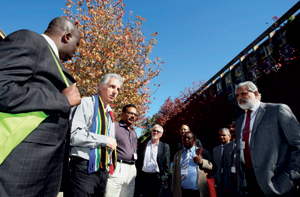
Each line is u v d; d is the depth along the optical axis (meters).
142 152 5.15
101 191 2.29
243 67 22.08
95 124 2.26
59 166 1.17
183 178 4.20
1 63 0.91
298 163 2.11
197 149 4.48
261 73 14.69
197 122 21.58
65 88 1.21
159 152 5.06
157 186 4.88
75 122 2.09
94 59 9.41
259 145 2.43
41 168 1.02
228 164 4.00
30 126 0.98
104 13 10.27
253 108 2.78
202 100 23.08
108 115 2.75
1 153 0.88
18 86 0.95
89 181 2.04
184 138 4.49
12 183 0.90
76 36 1.48
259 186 2.32
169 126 27.11
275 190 2.15
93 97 2.46
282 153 2.31
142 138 21.56
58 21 1.43
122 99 10.17
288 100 11.03
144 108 11.55
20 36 1.04
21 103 0.94
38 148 1.01
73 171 2.06
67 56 1.47
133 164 3.59
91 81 9.45
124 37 10.28
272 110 2.49
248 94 2.79
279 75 12.04
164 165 5.12
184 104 28.25
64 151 1.21
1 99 0.86
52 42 1.33
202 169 4.07
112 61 9.59
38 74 1.09
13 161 0.92
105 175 2.30
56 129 1.12
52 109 1.03
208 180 4.00
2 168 0.89
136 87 10.84
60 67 1.24
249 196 2.55
